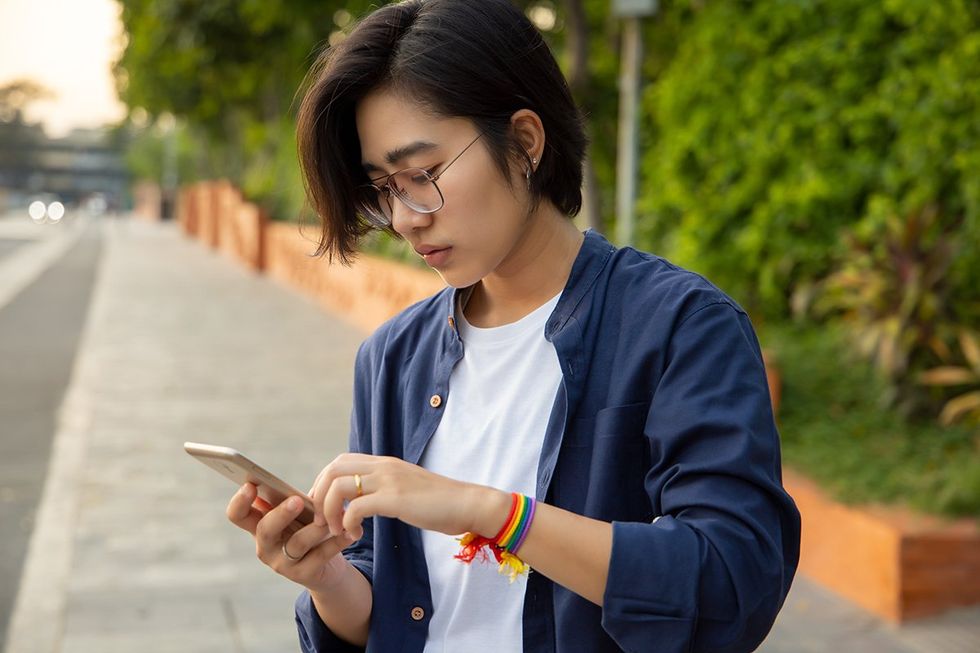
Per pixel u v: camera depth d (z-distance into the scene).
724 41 6.57
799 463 4.69
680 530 1.11
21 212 103.44
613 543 1.09
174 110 23.55
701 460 1.16
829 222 6.21
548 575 1.13
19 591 4.30
